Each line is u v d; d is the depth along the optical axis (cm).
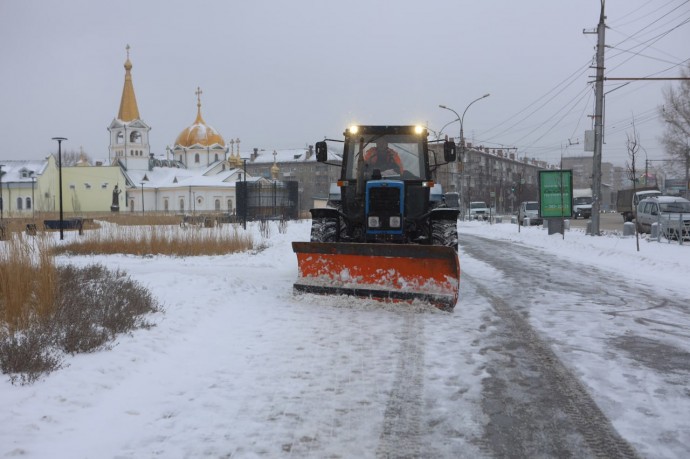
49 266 657
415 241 918
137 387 459
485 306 807
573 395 446
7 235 712
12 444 346
